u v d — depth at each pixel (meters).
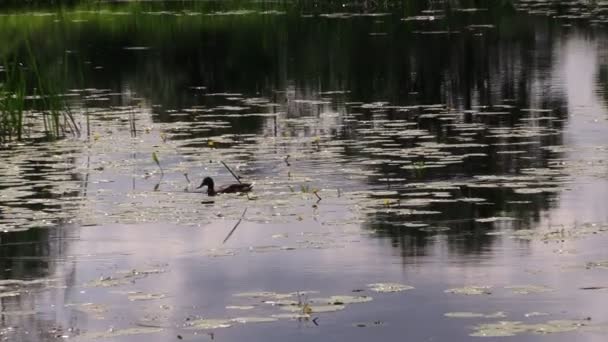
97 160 26.17
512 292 15.36
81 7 79.56
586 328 13.71
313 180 23.22
